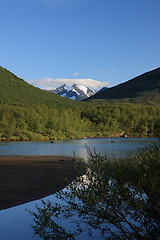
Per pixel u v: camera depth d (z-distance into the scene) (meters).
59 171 18.92
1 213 9.15
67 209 5.50
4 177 16.19
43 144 62.34
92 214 5.34
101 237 5.98
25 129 93.62
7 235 6.92
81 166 5.84
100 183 5.28
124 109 149.88
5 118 94.56
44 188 12.81
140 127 117.38
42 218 5.64
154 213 5.30
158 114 157.00
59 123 101.88
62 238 5.53
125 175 5.43
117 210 5.25
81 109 153.62
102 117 134.12
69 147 51.25
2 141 78.62
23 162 25.03
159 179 5.29
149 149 5.73
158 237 5.26
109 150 40.88
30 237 6.74
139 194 5.48
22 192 12.20
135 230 5.20
